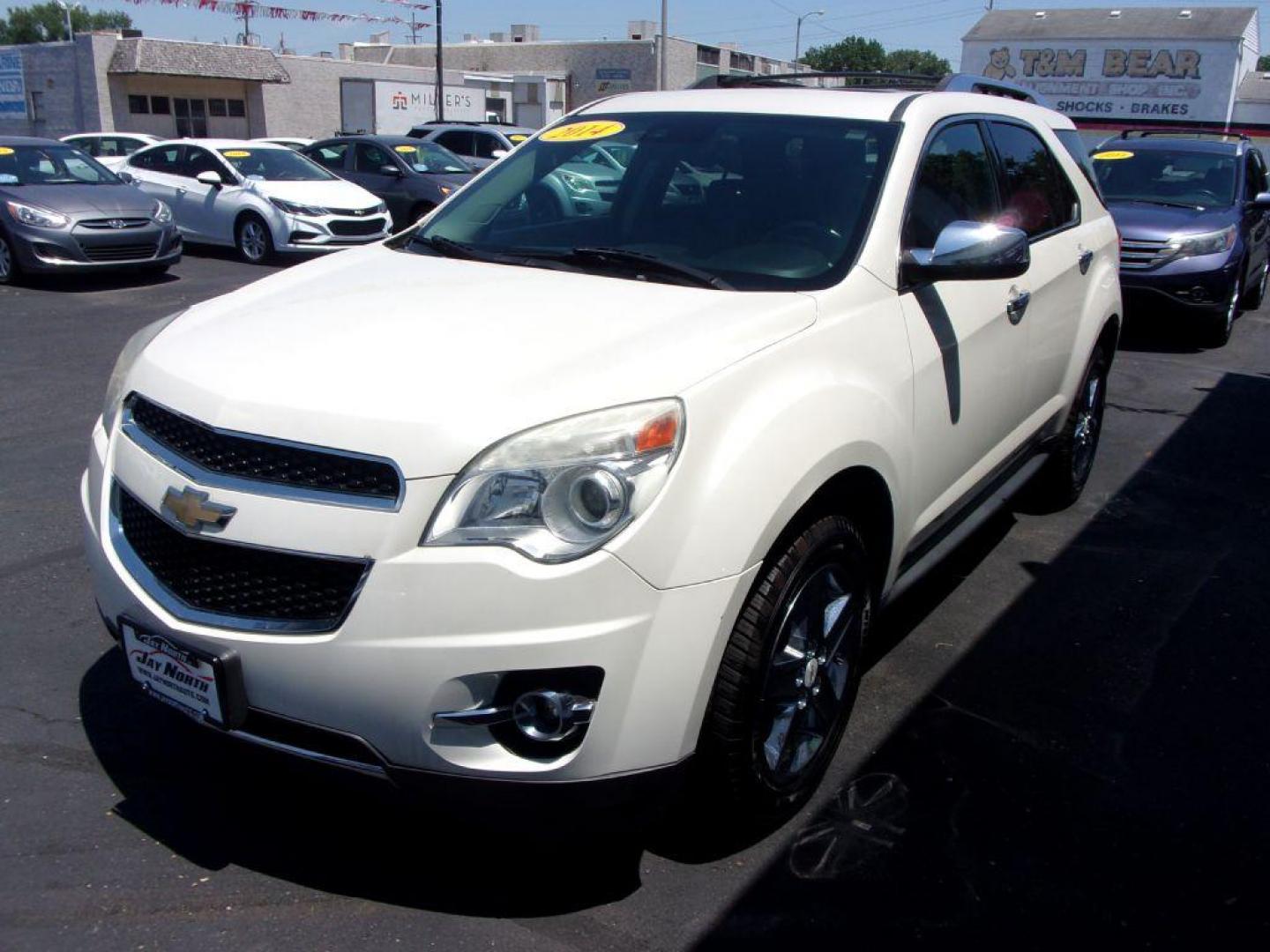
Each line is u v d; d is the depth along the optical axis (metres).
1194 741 3.54
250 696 2.51
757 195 3.56
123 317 10.21
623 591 2.38
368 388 2.51
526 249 3.67
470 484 2.36
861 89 4.23
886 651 4.07
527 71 53.84
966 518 4.12
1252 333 10.78
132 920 2.60
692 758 2.61
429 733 2.39
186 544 2.59
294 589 2.44
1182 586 4.73
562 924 2.64
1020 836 3.03
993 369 3.91
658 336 2.75
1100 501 5.80
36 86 38.16
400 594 2.34
